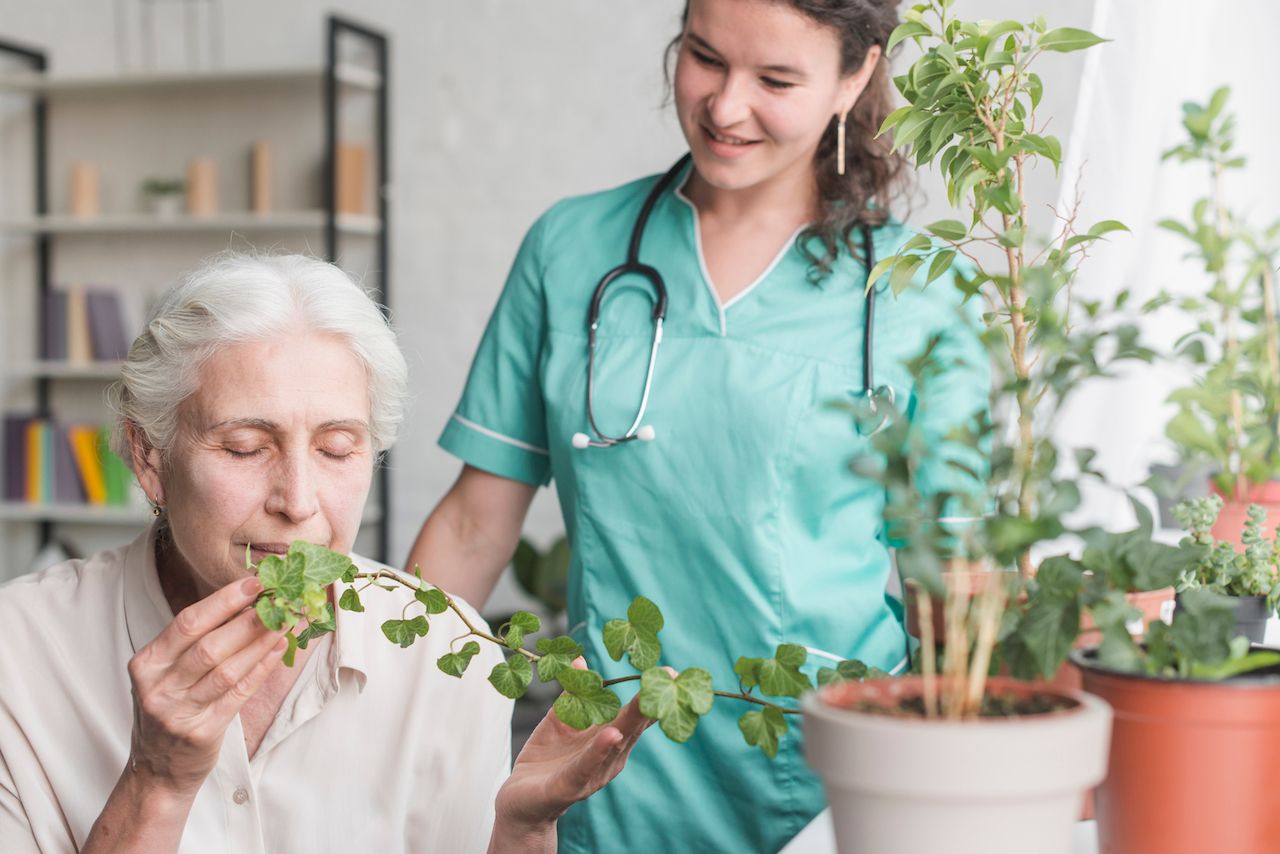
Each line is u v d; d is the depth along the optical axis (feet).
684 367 4.95
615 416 4.98
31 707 3.65
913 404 4.86
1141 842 2.34
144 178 15.01
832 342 4.90
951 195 3.49
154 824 3.03
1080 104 5.34
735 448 4.84
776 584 4.79
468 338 14.14
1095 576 2.36
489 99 13.94
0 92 15.19
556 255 5.33
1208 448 4.92
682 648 4.87
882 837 1.95
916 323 4.90
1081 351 2.34
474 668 4.01
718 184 4.71
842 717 1.95
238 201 14.73
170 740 2.88
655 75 13.53
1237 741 2.27
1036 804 1.92
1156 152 5.79
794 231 5.04
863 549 4.92
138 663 2.85
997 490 2.33
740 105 4.49
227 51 14.67
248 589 2.88
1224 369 5.20
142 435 3.59
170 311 3.43
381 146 14.03
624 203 5.33
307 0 14.40
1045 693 2.17
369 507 14.26
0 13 15.31
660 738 4.76
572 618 5.18
